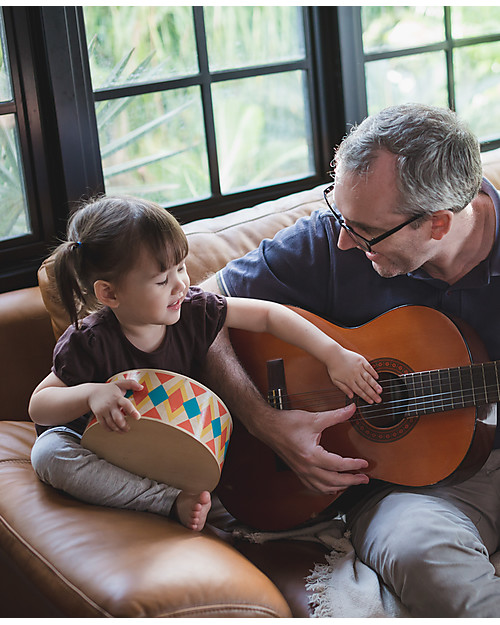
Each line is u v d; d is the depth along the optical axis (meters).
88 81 1.87
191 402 1.27
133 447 1.28
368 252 1.43
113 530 1.19
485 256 1.47
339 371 1.44
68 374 1.36
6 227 1.88
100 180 1.93
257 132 2.22
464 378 1.43
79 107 1.86
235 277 1.60
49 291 1.61
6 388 1.69
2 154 1.83
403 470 1.45
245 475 1.48
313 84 2.28
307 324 1.47
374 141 1.33
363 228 1.38
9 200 1.86
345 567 1.33
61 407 1.31
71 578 1.09
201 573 1.10
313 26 2.23
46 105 1.84
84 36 1.85
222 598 1.08
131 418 1.24
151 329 1.41
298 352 1.50
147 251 1.31
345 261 1.56
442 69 2.45
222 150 2.16
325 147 2.35
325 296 1.59
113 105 1.95
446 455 1.44
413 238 1.38
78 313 1.47
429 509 1.34
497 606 1.20
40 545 1.17
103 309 1.43
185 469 1.30
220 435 1.30
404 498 1.39
